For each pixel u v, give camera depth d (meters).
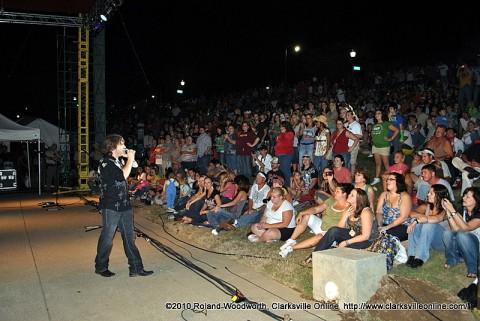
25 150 20.39
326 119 12.06
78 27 16.50
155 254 7.50
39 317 4.89
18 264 6.93
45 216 11.51
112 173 6.10
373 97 19.97
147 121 31.28
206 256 7.34
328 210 7.11
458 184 9.34
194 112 26.84
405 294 4.94
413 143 13.22
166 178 12.56
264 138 13.67
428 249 5.90
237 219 8.84
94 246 8.04
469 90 15.95
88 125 16.88
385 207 6.62
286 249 6.82
